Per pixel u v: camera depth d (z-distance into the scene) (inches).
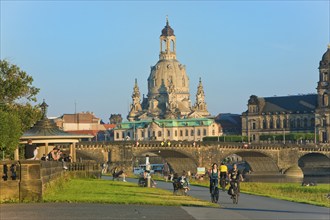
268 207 3292.3
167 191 4291.3
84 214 2610.7
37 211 2689.5
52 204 2925.7
